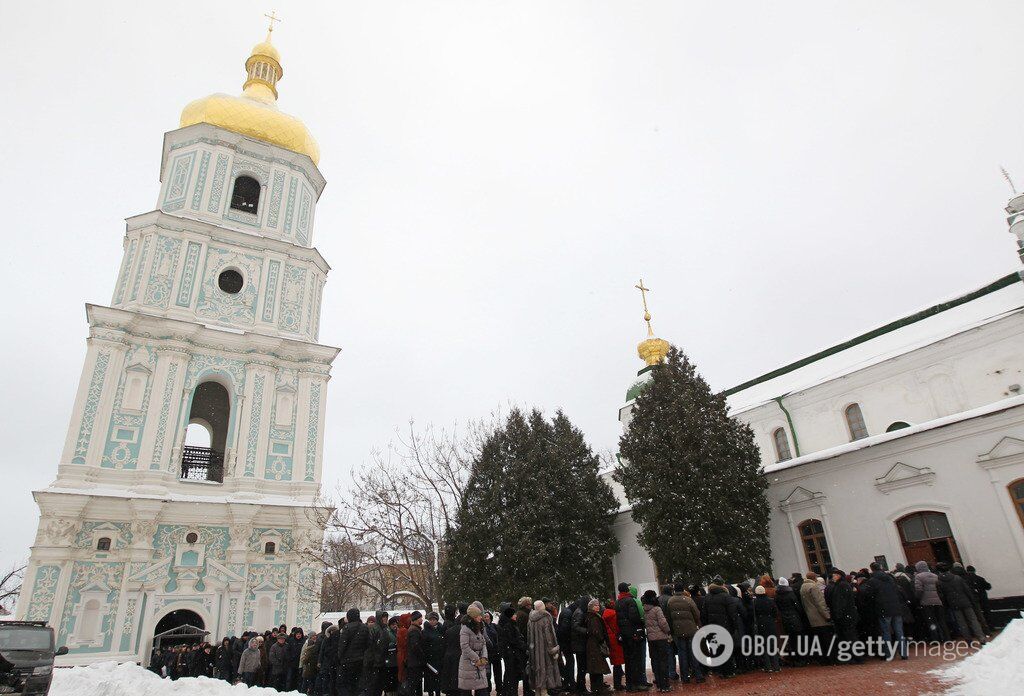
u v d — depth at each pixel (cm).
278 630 1884
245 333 3089
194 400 3378
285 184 3528
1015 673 905
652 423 2194
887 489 1855
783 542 2100
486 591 2270
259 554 2756
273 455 2981
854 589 1341
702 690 1137
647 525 2086
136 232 3139
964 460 1708
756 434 3023
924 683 984
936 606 1339
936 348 2356
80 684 1864
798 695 998
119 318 2848
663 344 3728
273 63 4022
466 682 1053
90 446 2638
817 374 2905
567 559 2331
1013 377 2141
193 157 3347
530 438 2536
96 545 2506
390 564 2416
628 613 1245
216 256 3206
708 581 1905
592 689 1212
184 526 2681
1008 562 1582
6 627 1558
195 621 2667
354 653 1388
